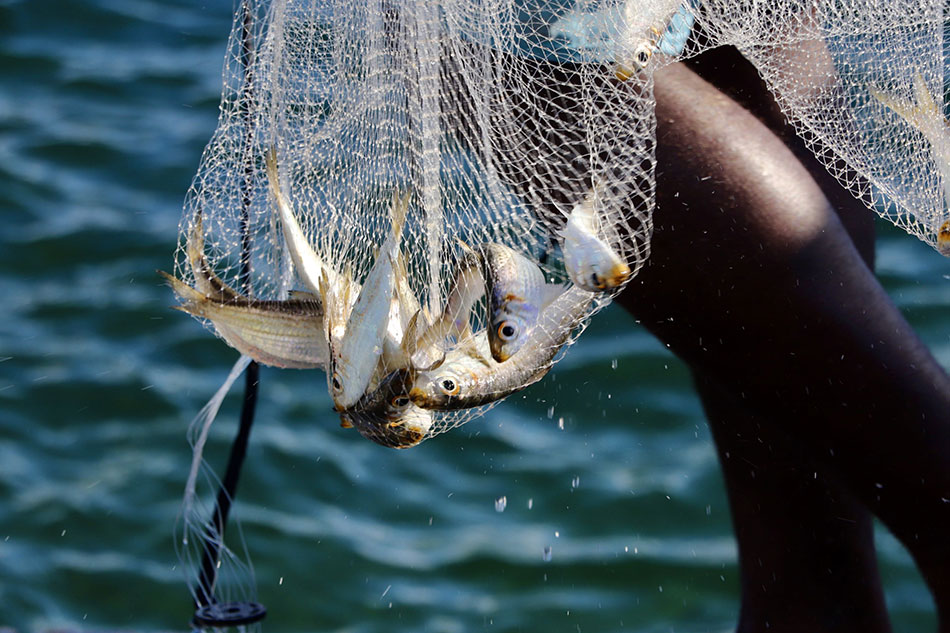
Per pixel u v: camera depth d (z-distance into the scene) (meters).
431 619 4.25
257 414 5.32
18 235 6.49
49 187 6.90
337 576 4.46
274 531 4.64
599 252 2.19
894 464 2.34
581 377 5.49
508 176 2.35
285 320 2.28
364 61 2.36
